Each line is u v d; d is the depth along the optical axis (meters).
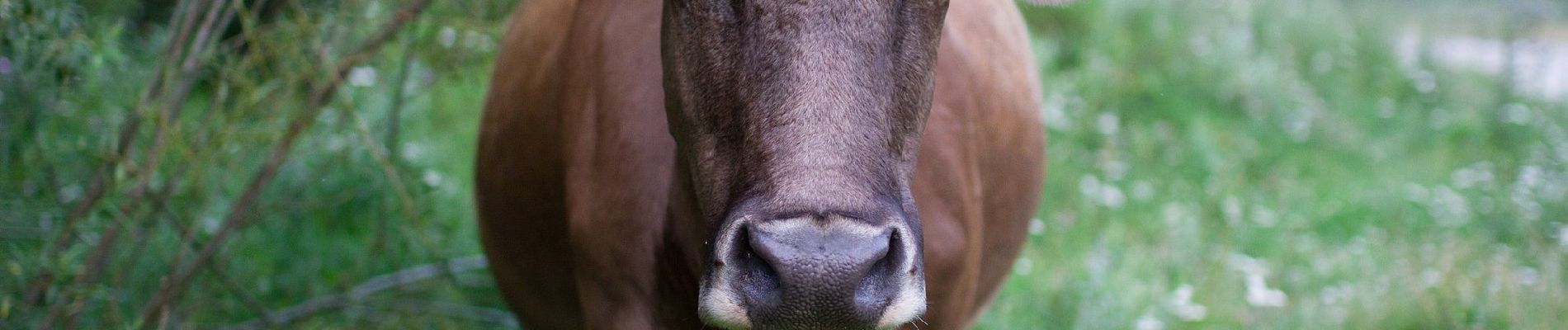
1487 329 8.24
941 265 4.54
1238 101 13.77
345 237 7.56
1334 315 8.30
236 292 6.51
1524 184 10.95
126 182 5.86
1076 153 11.22
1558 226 10.27
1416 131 13.70
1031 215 6.02
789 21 3.43
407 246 7.23
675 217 4.27
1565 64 17.95
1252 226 9.95
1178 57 14.36
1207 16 15.95
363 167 7.02
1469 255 9.45
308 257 7.45
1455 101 15.34
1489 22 20.36
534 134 5.08
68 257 5.36
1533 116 14.31
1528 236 9.95
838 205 3.25
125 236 6.18
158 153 5.75
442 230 7.46
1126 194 10.54
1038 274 8.42
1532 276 9.00
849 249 3.22
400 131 7.88
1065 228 9.39
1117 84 13.21
